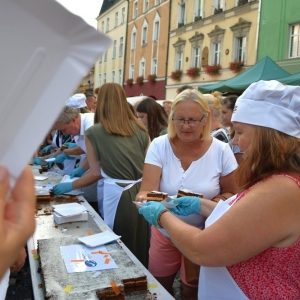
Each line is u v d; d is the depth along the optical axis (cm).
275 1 1256
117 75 2898
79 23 31
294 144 100
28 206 39
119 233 228
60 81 32
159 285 135
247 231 92
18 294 254
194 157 185
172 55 2005
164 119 367
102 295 118
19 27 32
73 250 151
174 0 1973
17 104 33
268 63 731
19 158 34
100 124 235
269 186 95
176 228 116
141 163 240
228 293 108
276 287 98
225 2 1535
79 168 311
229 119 336
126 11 2705
